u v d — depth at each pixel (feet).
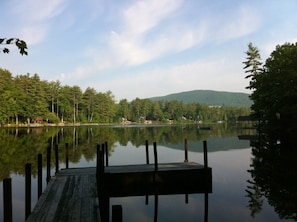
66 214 28.53
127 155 95.20
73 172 50.96
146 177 50.49
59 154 94.73
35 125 309.83
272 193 44.37
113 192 49.44
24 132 196.85
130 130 256.11
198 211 37.76
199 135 190.60
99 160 41.50
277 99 111.04
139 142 140.15
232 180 55.01
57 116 355.36
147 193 48.78
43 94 324.19
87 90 414.62
